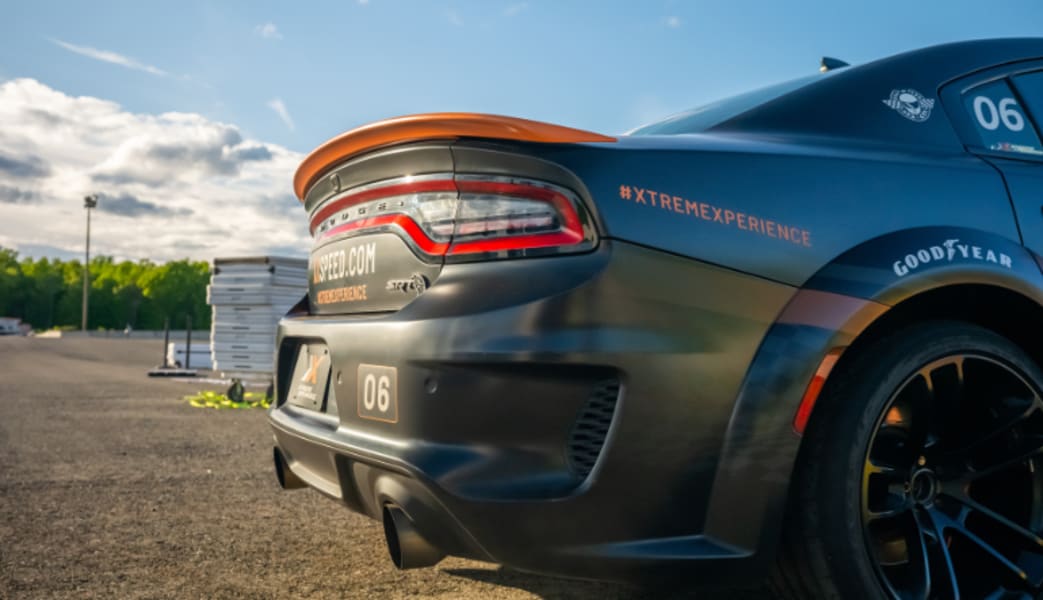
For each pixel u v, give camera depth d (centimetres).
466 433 170
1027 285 196
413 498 176
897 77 221
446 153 180
